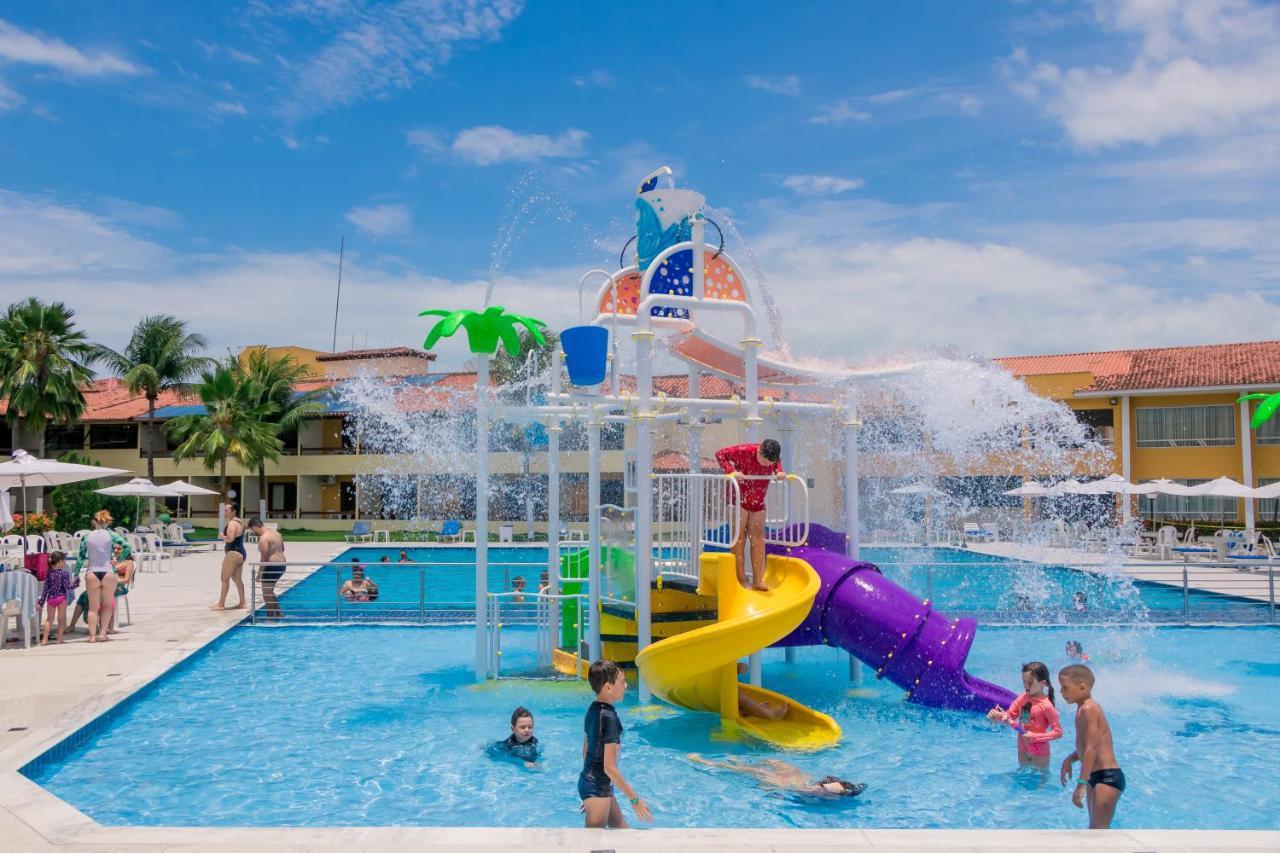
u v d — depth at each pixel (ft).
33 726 26.78
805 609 27.45
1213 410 110.93
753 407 33.14
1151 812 22.15
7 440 166.61
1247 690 35.53
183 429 143.95
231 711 31.76
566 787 23.59
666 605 33.06
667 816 21.47
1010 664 40.78
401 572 88.84
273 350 177.68
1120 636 47.75
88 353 145.89
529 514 127.24
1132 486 91.20
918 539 109.91
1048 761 25.02
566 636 40.04
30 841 15.55
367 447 148.66
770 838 14.64
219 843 14.87
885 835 14.84
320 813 21.61
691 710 31.53
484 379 35.63
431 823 21.01
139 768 25.09
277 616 51.67
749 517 29.40
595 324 34.78
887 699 33.83
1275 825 21.30
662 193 33.35
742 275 34.12
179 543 98.43
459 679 37.11
